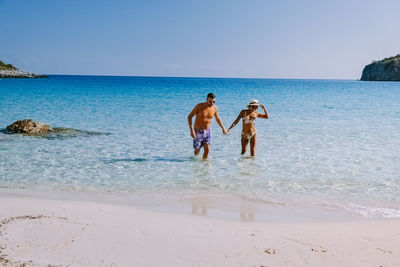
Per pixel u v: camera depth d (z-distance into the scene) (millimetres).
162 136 13617
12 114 20359
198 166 9023
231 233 4625
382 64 170375
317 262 3768
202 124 9609
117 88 62438
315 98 39188
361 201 6418
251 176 8117
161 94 44938
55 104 27062
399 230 4781
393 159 9719
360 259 3844
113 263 3666
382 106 27828
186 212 5703
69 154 10344
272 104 30000
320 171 8531
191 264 3689
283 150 10977
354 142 12305
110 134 14031
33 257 3754
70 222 4848
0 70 103938
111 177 7992
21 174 8156
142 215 5344
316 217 5543
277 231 4734
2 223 4699
